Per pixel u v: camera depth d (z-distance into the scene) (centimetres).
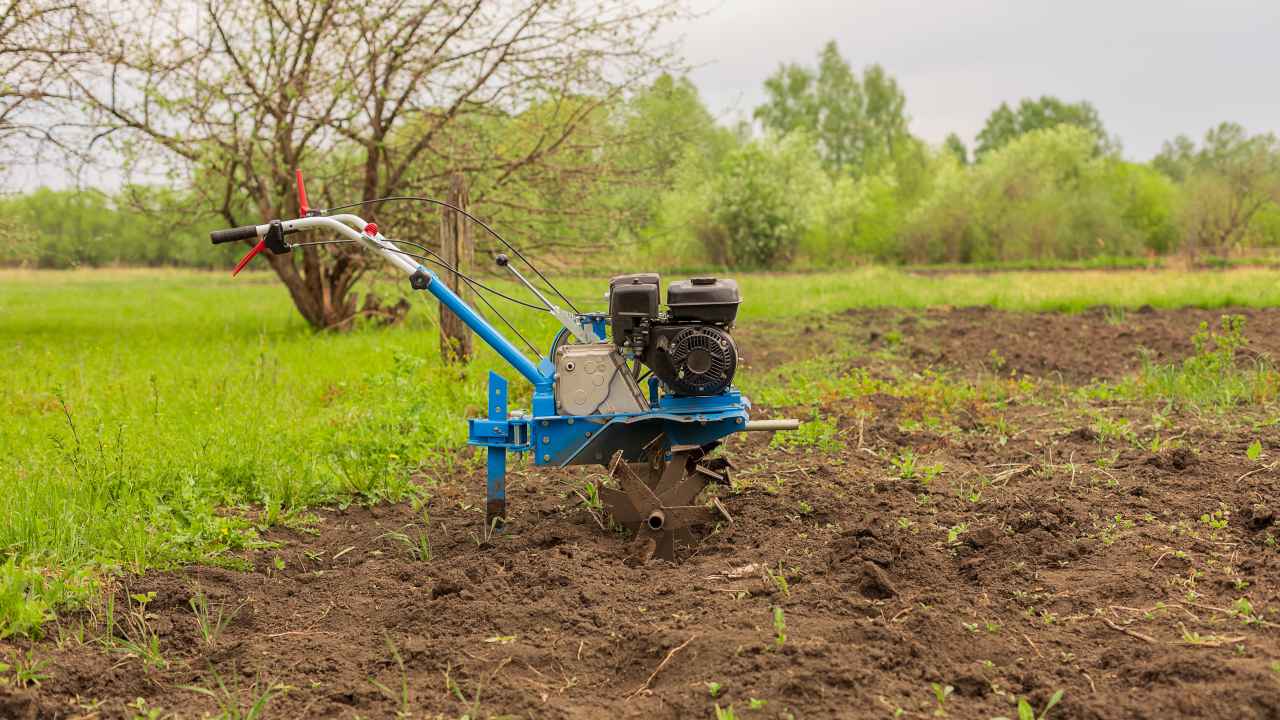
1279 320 1438
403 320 1666
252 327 1784
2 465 684
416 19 1434
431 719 371
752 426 555
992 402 916
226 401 888
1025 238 4475
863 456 726
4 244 1563
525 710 376
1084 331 1392
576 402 546
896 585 476
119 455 669
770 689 372
